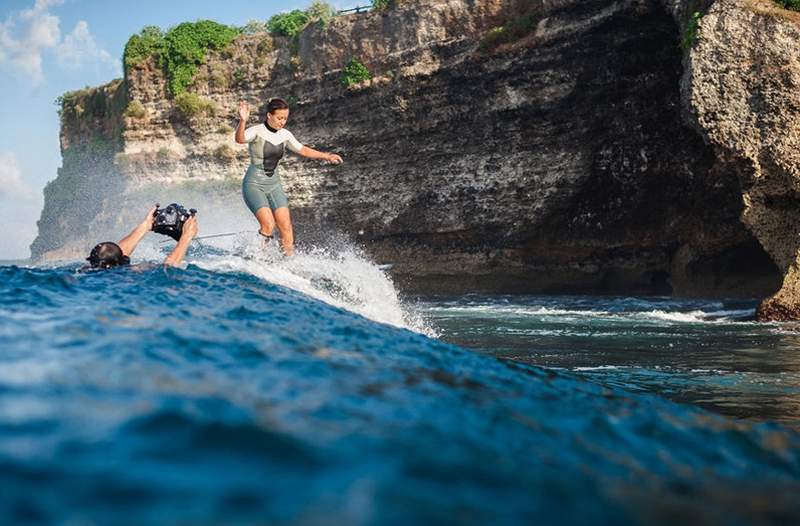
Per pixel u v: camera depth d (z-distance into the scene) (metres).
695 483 2.21
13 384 2.41
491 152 27.94
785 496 2.16
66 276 5.59
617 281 25.86
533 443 2.38
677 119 22.41
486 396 3.05
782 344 10.35
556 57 25.14
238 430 2.06
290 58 35.62
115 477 1.68
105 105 49.97
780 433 3.29
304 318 4.76
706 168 21.75
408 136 30.55
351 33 32.41
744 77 16.53
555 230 26.67
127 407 2.21
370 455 1.96
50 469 1.70
